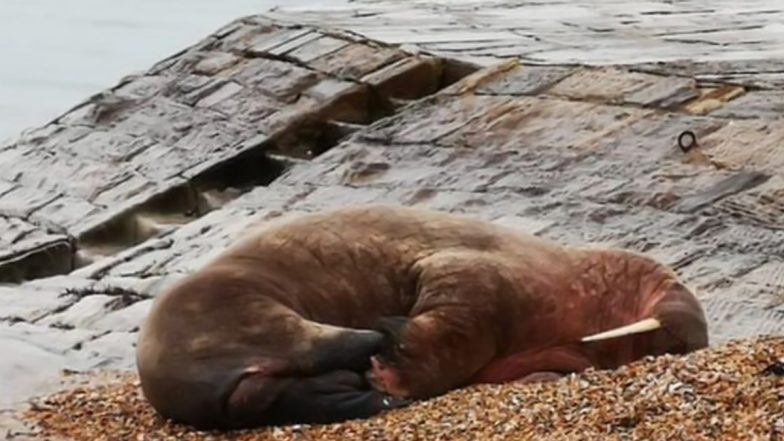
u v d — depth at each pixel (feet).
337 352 77.92
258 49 189.98
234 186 165.58
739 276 106.42
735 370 73.00
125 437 79.20
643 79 148.36
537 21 202.28
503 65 161.27
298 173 150.41
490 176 137.18
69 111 190.80
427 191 137.90
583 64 156.76
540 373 81.10
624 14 210.59
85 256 154.92
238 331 78.89
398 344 78.74
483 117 149.79
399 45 178.50
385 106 170.40
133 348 103.45
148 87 190.60
